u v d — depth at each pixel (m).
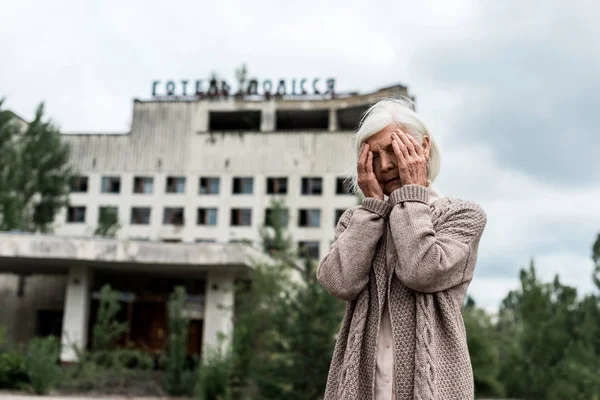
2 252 26.91
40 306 35.19
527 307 17.59
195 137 60.22
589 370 14.42
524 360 17.19
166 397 21.16
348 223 2.61
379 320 2.31
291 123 63.97
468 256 2.38
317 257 56.59
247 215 58.56
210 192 59.34
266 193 58.56
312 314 12.70
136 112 61.22
